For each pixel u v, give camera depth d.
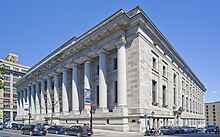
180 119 54.88
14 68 116.19
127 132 33.00
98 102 43.78
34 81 70.06
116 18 36.94
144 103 35.44
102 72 40.22
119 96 35.97
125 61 37.22
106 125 36.78
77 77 49.41
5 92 110.75
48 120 54.16
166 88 47.31
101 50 40.94
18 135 31.02
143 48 36.78
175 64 55.97
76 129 30.06
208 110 139.75
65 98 52.31
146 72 37.25
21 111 83.44
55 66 57.78
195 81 82.81
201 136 30.58
